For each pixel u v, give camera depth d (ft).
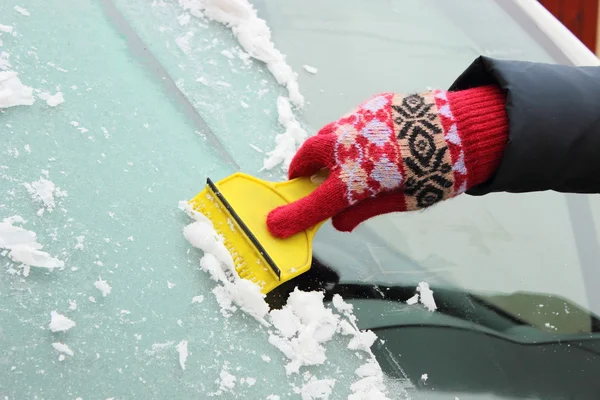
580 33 5.58
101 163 2.92
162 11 3.59
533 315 2.83
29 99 2.99
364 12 3.82
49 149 2.89
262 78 3.48
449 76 3.58
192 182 2.99
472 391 2.56
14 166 2.79
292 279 2.80
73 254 2.62
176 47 3.46
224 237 2.79
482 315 2.80
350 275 2.87
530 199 3.28
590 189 2.76
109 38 3.39
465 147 2.62
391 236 3.05
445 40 3.74
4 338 2.35
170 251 2.75
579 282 2.98
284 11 3.76
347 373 2.56
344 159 2.66
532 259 3.04
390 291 2.84
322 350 2.60
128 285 2.60
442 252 3.02
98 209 2.78
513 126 2.53
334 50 3.62
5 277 2.50
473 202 3.24
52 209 2.71
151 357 2.43
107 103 3.13
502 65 2.66
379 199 2.76
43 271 2.54
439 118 2.65
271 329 2.62
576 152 2.56
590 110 2.54
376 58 3.62
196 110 3.25
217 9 3.61
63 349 2.37
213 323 2.58
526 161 2.56
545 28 3.71
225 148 3.16
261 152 3.19
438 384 2.56
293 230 2.72
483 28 3.80
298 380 2.51
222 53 3.51
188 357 2.46
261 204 2.84
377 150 2.62
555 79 2.60
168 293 2.62
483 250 3.05
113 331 2.46
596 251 3.10
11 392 2.24
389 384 2.54
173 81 3.32
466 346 2.69
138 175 2.94
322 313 2.67
